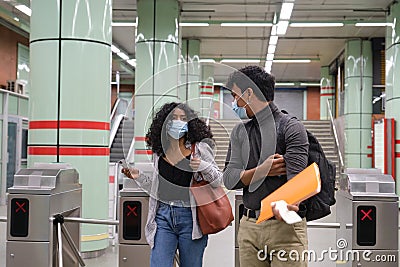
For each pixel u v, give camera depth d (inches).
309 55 782.5
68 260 163.0
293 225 98.3
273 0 486.3
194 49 660.7
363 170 141.4
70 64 247.9
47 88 247.6
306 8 512.1
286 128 97.9
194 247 112.0
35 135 249.8
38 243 143.2
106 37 259.1
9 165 498.3
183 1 489.7
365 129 643.5
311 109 1136.8
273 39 637.9
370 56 650.2
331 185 102.0
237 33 636.7
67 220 151.7
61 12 248.2
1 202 477.4
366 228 134.3
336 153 682.8
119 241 155.3
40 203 142.8
